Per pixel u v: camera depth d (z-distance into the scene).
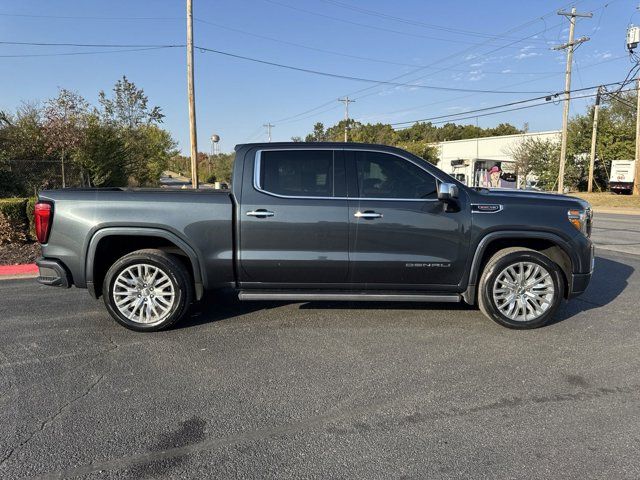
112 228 4.66
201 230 4.70
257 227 4.70
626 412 3.25
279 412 3.25
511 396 3.48
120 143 20.16
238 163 4.81
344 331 4.84
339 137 72.19
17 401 3.38
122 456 2.75
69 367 3.97
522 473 2.60
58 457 2.73
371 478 2.56
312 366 4.00
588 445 2.86
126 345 4.46
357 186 4.78
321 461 2.71
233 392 3.53
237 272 4.79
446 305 5.75
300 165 4.81
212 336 4.70
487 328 4.93
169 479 2.55
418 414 3.23
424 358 4.16
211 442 2.89
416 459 2.73
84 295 6.30
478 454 2.78
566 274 4.96
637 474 2.59
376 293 4.94
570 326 5.00
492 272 4.78
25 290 6.59
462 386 3.64
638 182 31.58
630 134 38.12
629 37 27.55
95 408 3.29
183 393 3.52
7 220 9.68
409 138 92.44
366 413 3.24
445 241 4.74
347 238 4.70
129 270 4.76
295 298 4.90
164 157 37.31
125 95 24.58
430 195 4.79
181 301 4.78
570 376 3.81
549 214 4.78
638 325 5.04
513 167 41.06
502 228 4.74
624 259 9.06
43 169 18.56
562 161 30.95
